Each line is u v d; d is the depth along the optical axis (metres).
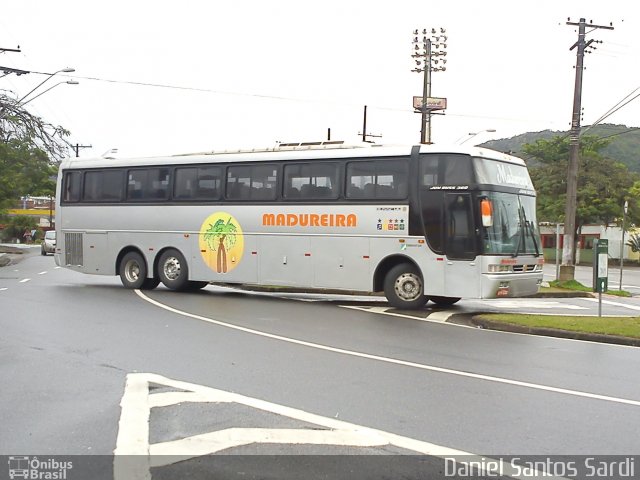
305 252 16.23
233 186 17.38
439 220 14.73
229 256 17.31
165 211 18.41
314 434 5.88
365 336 11.34
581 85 25.67
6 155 37.16
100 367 8.52
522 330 12.22
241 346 10.10
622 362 9.50
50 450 5.43
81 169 20.00
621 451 5.56
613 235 60.47
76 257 19.95
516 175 15.47
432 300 17.16
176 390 7.36
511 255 14.73
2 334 10.95
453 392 7.46
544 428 6.17
